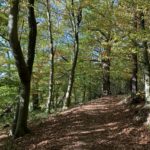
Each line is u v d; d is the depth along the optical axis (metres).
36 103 33.69
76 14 26.41
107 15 19.61
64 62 32.44
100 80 38.09
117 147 14.51
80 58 32.06
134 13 17.59
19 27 26.06
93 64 32.66
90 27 26.70
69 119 19.45
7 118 28.17
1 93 24.78
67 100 25.67
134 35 16.44
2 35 21.44
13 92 24.77
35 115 24.11
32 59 17.58
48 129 18.11
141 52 17.84
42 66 31.88
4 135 18.94
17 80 24.97
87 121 18.53
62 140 15.97
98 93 44.28
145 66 17.55
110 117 18.69
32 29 17.53
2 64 26.06
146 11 16.66
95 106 22.31
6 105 29.22
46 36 30.09
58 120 19.59
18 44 16.20
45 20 28.97
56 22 29.81
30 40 17.53
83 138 15.84
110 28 18.94
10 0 15.73
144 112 16.95
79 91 47.28
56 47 31.77
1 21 21.09
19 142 16.97
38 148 15.65
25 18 25.22
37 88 32.56
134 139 15.06
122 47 17.95
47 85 33.09
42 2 25.03
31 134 17.62
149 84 17.31
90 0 23.09
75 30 26.22
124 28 17.78
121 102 21.84
